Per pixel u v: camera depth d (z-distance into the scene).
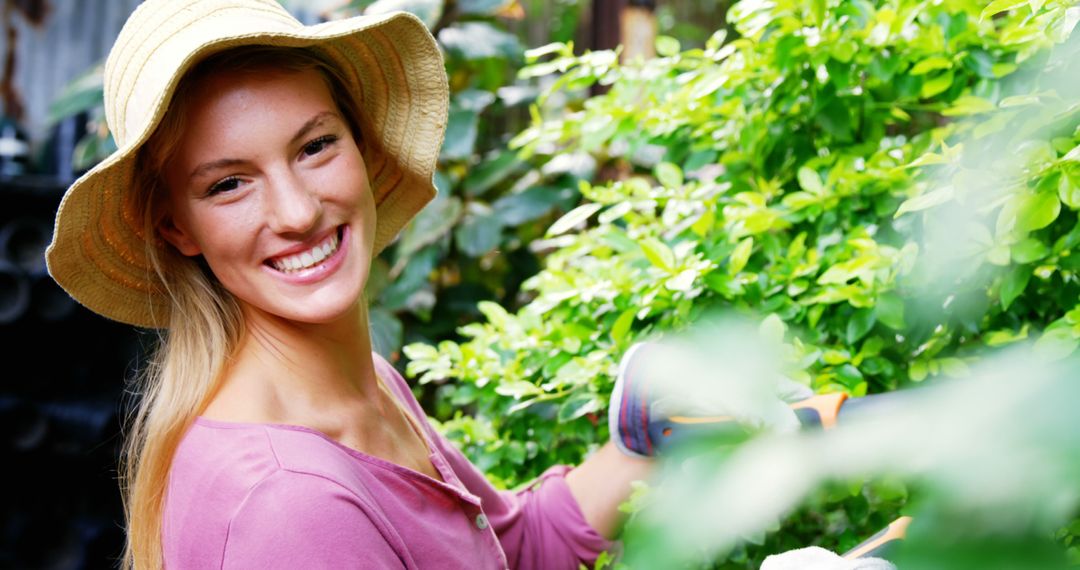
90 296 1.27
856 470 0.37
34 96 4.41
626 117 1.83
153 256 1.21
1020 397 0.32
